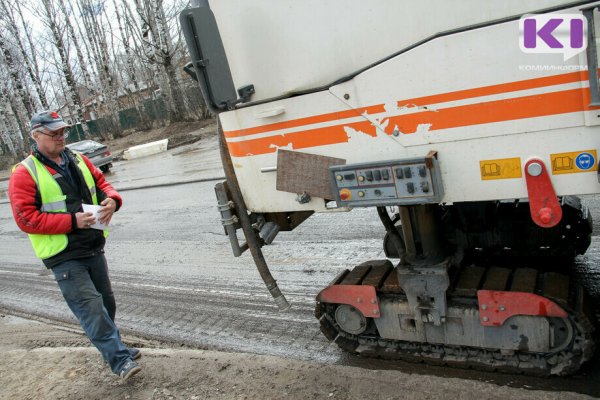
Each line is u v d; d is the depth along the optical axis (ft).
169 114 98.89
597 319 11.71
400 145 9.32
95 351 15.23
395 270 12.29
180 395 12.15
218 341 15.79
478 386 10.25
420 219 11.04
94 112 141.59
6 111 114.93
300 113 10.07
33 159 12.52
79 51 119.03
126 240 29.73
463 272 11.44
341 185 9.87
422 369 12.04
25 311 21.86
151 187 45.65
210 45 9.71
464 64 8.43
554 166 8.25
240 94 10.45
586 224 13.87
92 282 13.12
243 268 21.25
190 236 27.61
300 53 9.78
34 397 13.29
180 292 20.27
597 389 10.35
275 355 14.21
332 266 19.20
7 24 108.37
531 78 8.03
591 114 7.73
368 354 12.69
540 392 9.84
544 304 10.05
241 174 11.23
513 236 13.62
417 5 8.61
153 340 16.83
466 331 11.01
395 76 9.02
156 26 88.94
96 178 13.97
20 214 12.13
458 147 8.86
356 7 9.11
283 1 9.68
